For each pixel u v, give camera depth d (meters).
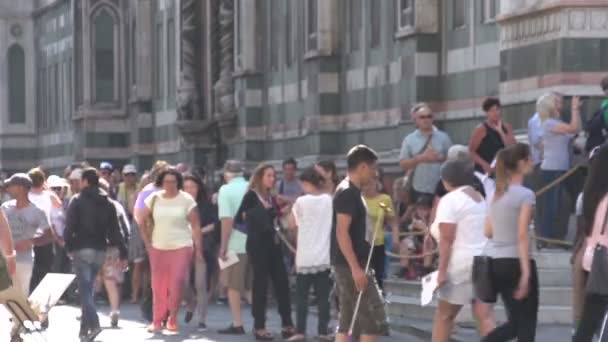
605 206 27.31
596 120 36.62
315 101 61.81
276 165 67.25
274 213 39.75
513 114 44.75
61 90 107.88
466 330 37.25
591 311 27.70
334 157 61.62
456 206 29.16
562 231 40.25
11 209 39.38
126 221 45.16
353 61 60.34
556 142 39.62
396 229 36.81
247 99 70.75
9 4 115.12
